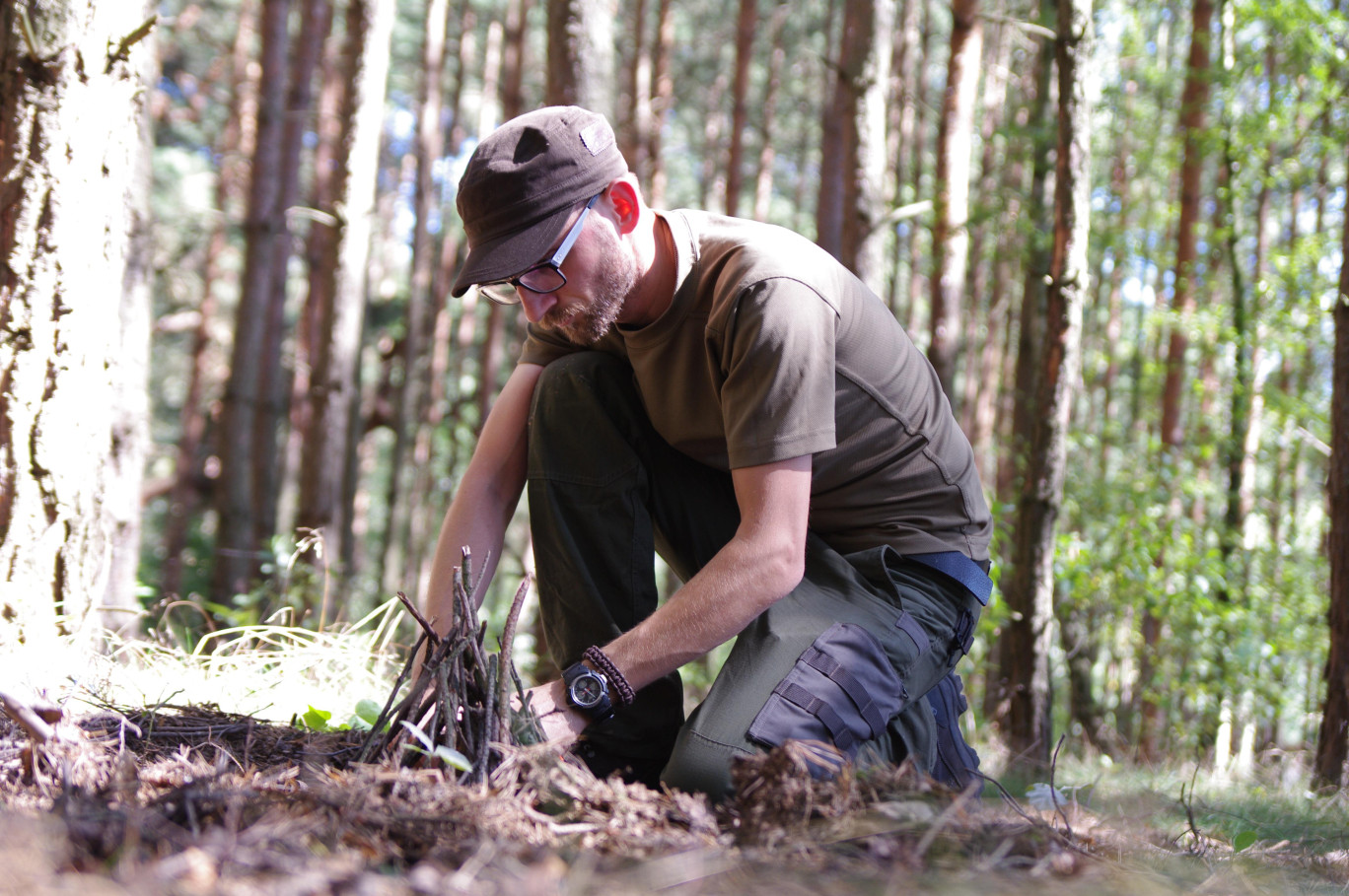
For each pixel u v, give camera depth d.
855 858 1.32
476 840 1.30
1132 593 7.45
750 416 1.86
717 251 2.00
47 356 2.61
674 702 1.99
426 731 1.65
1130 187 12.70
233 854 1.11
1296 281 8.59
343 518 10.18
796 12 17.56
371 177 9.34
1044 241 7.41
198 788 1.36
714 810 1.61
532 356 2.35
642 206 2.00
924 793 1.51
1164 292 13.83
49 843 1.09
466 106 19.70
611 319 1.98
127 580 3.77
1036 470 4.74
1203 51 9.20
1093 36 4.63
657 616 1.82
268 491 9.77
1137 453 10.57
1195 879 1.46
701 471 2.26
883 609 1.99
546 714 1.78
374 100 9.25
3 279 2.60
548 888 1.11
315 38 10.93
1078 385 11.31
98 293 2.71
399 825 1.32
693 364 2.04
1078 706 7.47
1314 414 8.91
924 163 15.68
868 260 6.66
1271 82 9.00
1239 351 8.80
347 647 3.19
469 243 1.92
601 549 2.10
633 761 1.96
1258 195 11.52
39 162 2.62
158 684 2.52
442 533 2.23
